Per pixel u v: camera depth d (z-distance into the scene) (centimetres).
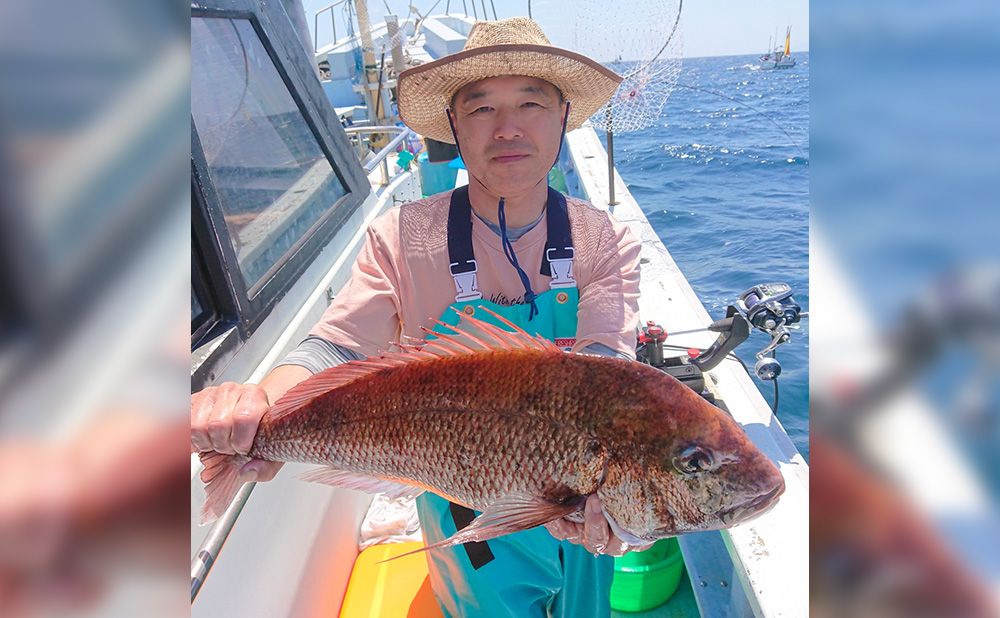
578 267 193
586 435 136
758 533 202
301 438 153
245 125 267
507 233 192
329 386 154
